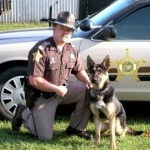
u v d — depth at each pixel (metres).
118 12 5.49
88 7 17.25
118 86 5.40
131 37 5.43
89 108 4.96
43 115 4.88
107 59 4.70
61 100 5.03
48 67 4.75
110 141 4.70
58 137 5.02
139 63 5.36
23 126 5.28
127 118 5.81
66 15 4.68
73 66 4.95
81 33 5.56
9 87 5.41
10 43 5.45
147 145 4.82
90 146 4.74
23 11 17.81
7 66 5.43
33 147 4.67
